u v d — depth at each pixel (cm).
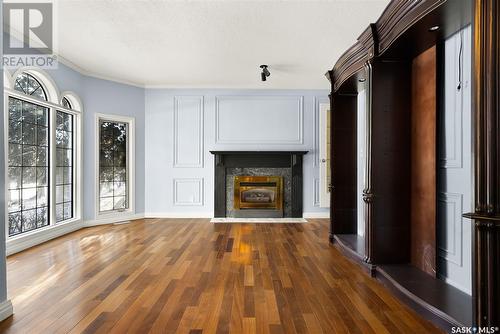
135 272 301
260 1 301
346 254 357
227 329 195
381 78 290
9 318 210
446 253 254
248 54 442
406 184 293
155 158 612
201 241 427
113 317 211
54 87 448
